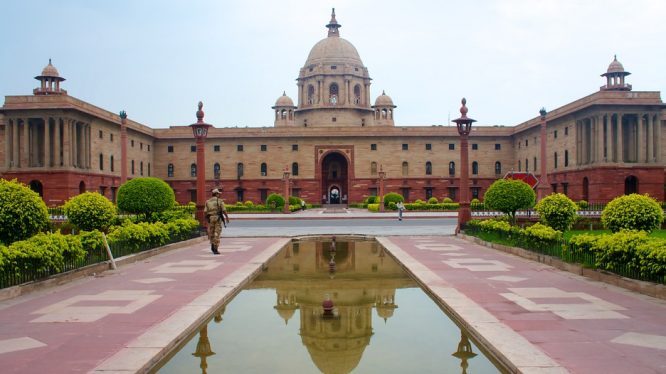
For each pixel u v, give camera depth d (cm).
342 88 7819
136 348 763
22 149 5244
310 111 7825
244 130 6931
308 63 8069
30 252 1214
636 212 1761
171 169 7038
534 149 6431
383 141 6956
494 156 7094
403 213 4978
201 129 2614
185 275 1420
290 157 6931
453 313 998
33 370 673
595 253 1359
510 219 2727
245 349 822
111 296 1137
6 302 1080
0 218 1400
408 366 743
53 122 5206
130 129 6206
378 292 1255
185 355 792
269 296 1215
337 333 910
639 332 833
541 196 4109
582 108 5172
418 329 929
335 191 8262
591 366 677
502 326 871
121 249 1703
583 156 5281
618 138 5006
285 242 2348
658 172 4994
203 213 2633
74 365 693
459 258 1745
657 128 5100
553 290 1183
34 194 1497
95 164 5531
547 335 817
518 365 681
